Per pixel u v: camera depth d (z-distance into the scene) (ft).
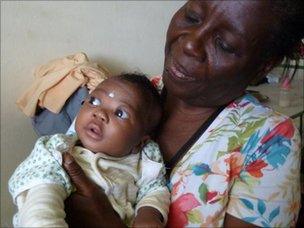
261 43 2.56
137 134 2.95
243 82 2.73
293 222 2.59
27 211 2.27
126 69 7.05
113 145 2.84
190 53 2.61
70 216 2.61
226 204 2.65
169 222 2.78
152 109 3.04
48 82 5.34
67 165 2.58
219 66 2.60
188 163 2.85
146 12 7.01
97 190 2.67
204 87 2.73
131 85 2.97
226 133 2.80
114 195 2.80
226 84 2.71
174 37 2.75
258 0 2.45
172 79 2.79
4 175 5.96
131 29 6.91
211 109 3.00
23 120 5.94
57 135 2.82
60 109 5.25
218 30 2.54
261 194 2.52
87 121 2.87
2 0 5.32
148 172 2.96
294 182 2.57
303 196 4.74
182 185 2.79
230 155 2.70
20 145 6.02
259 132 2.71
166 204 2.78
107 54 6.72
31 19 5.68
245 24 2.48
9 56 5.59
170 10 7.36
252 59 2.60
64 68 5.41
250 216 2.50
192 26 2.65
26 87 5.85
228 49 2.56
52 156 2.59
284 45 2.67
